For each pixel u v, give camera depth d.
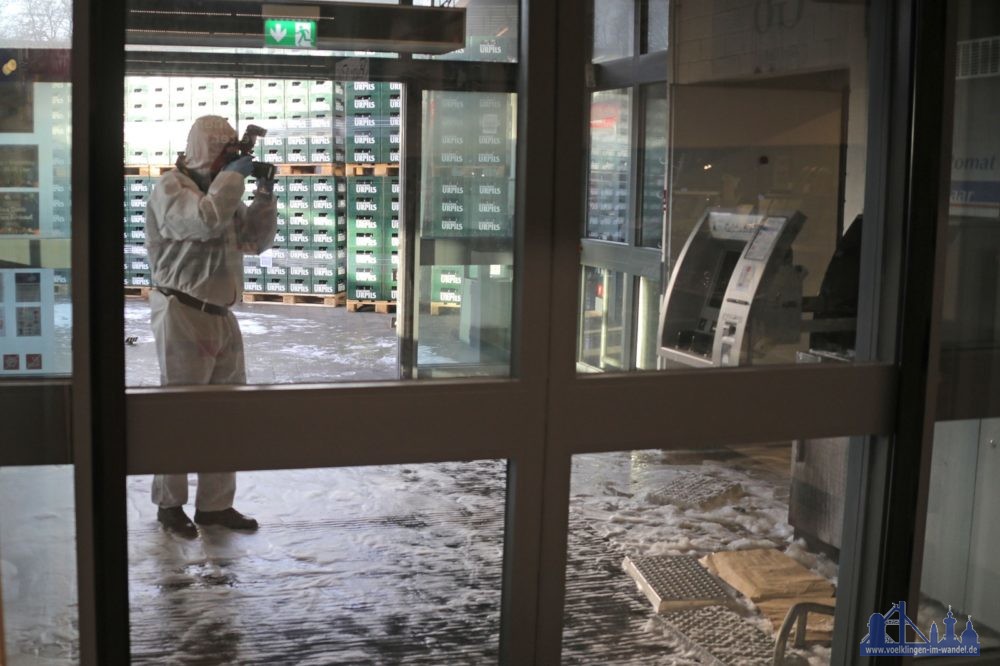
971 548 3.01
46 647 2.31
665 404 2.60
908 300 2.73
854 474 2.96
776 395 2.69
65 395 2.27
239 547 3.76
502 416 2.49
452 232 2.68
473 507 4.33
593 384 2.54
